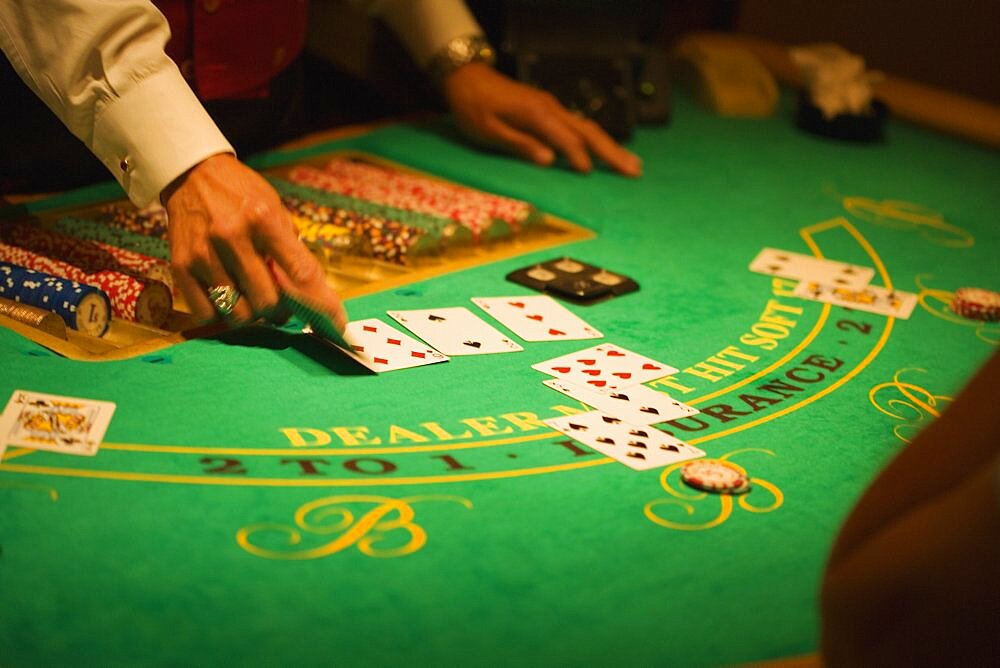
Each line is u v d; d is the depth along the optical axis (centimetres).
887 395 216
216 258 205
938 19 505
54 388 186
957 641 99
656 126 395
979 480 96
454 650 135
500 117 338
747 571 155
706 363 223
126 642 132
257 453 173
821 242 301
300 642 134
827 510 173
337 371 203
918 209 333
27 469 163
